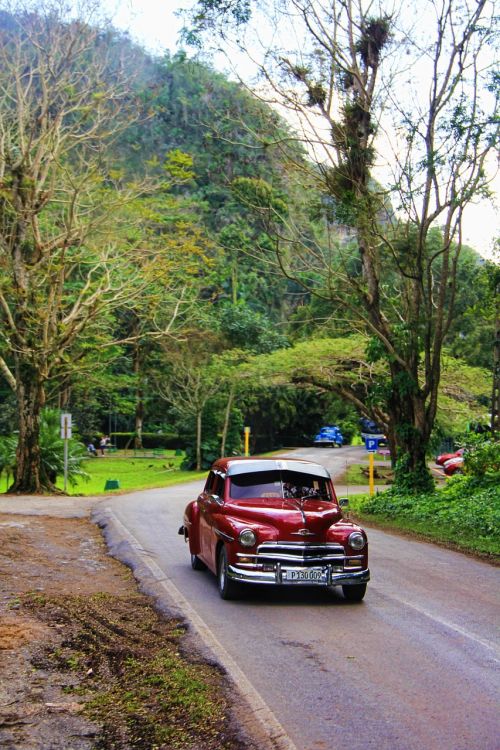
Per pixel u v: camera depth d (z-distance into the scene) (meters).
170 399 52.25
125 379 51.25
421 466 23.95
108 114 37.38
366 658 7.46
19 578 11.24
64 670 7.14
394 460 31.00
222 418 52.50
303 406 67.31
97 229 31.41
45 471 30.80
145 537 15.81
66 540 15.46
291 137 21.67
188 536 12.57
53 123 30.44
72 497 27.56
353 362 35.25
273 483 11.05
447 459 47.94
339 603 10.09
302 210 24.78
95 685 6.75
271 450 65.19
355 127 21.06
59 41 29.73
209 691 6.43
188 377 51.09
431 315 23.30
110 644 7.93
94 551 14.23
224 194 70.19
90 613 9.20
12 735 5.59
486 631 8.59
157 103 72.31
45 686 6.68
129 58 40.88
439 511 19.98
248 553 9.80
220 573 10.40
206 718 5.84
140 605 9.78
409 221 22.22
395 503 22.08
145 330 52.22
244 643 7.96
